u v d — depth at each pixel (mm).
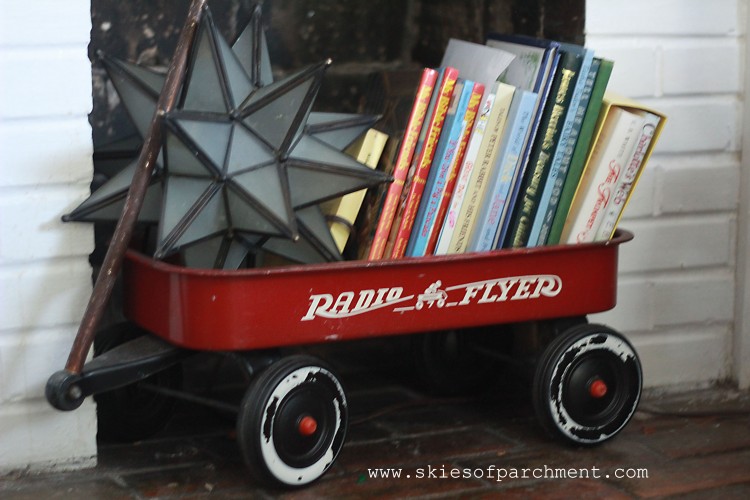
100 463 1741
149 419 1835
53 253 1683
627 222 2059
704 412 1998
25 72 1629
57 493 1619
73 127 1666
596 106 1772
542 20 2043
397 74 1898
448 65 1922
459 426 1929
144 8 1949
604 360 1803
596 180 1799
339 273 1594
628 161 1799
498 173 1753
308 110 1608
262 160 1585
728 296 2150
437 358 2057
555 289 1771
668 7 2023
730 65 2088
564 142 1777
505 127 1748
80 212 1644
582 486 1647
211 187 1555
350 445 1826
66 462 1718
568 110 1763
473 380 2090
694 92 2068
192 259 1619
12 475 1688
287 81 1614
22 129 1642
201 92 1591
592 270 1801
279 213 1554
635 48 2016
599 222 1821
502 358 1945
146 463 1742
